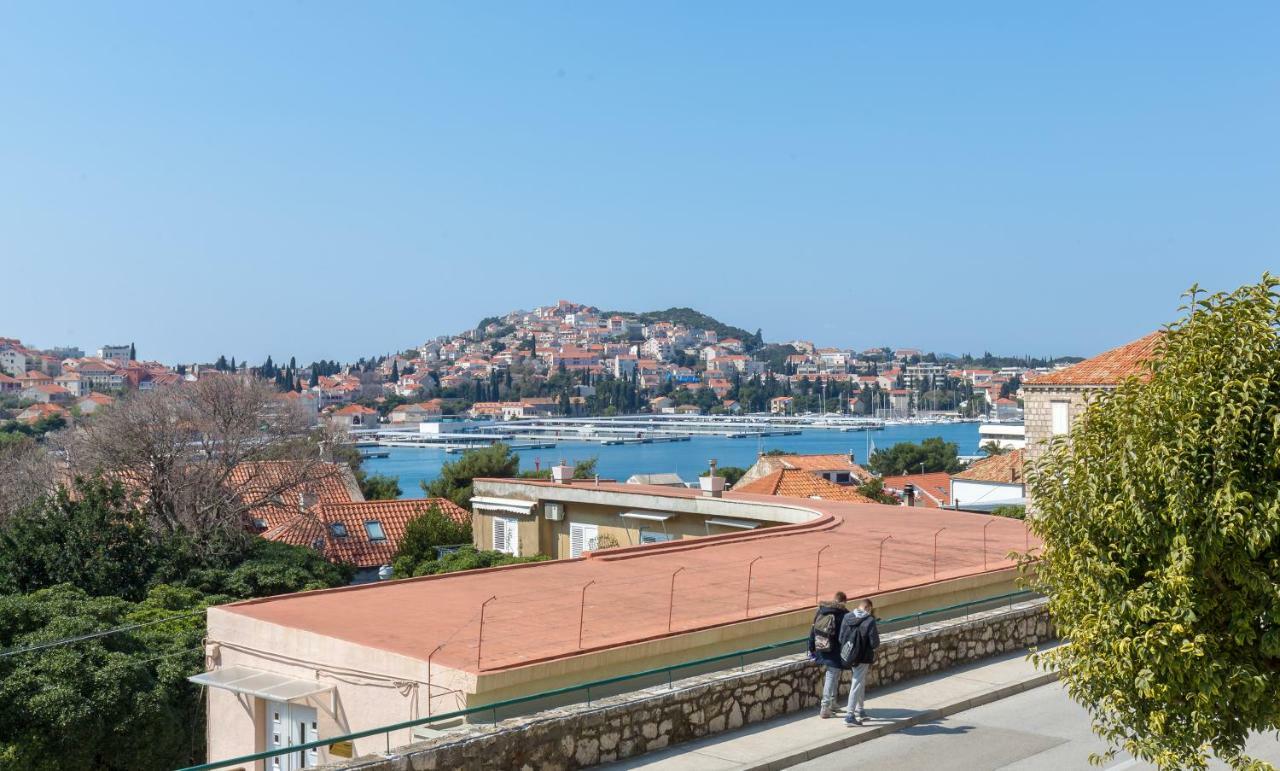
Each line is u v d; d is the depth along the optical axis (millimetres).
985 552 21953
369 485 89250
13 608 25609
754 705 13977
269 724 15164
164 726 23234
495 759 11320
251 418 49750
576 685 13320
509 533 36500
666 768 12156
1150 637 9398
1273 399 9211
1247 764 9445
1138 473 9570
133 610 30703
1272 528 8875
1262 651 9203
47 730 21828
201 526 43000
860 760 12797
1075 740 13602
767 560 20891
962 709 15117
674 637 14602
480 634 13906
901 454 138500
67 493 38438
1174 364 9688
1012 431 148500
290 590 38844
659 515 31062
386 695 13477
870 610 14117
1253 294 9500
